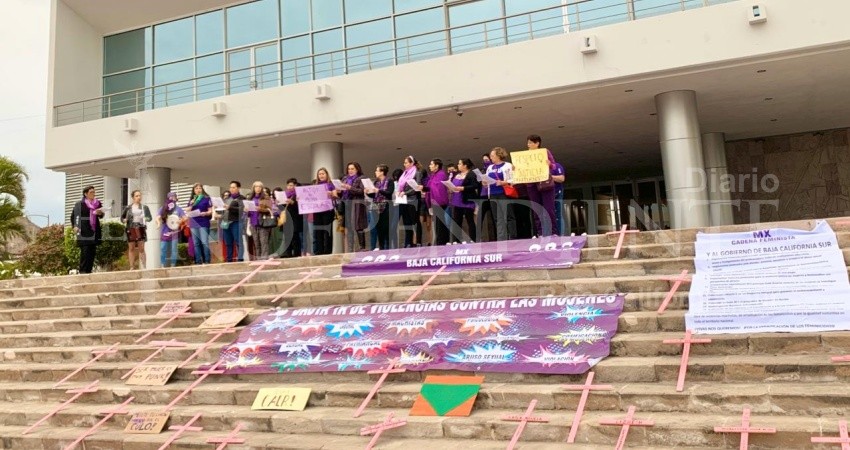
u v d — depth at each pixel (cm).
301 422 592
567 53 1159
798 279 616
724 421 478
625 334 620
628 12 1215
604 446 491
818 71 1121
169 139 1471
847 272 607
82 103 1689
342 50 1420
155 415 652
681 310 646
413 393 597
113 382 757
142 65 1727
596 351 589
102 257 1719
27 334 941
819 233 684
